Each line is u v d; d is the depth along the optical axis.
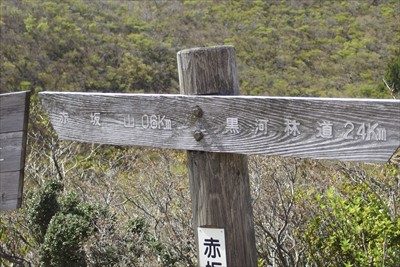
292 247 3.42
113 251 3.59
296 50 27.78
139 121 2.35
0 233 3.90
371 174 3.88
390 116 1.78
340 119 1.88
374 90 23.27
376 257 2.83
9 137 2.55
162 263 3.55
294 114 1.97
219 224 2.27
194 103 2.20
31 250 3.85
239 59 27.02
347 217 3.06
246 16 30.94
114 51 24.05
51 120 2.61
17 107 2.54
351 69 25.81
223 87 2.22
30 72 21.41
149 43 25.36
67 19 25.38
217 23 30.00
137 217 4.04
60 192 4.34
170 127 2.27
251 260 2.27
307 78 25.38
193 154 2.30
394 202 3.21
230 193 2.24
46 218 3.71
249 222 2.27
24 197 4.40
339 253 3.02
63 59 22.61
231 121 2.12
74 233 3.38
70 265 3.41
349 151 1.87
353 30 29.39
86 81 21.97
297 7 31.91
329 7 31.69
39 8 25.56
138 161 6.01
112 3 29.41
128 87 22.44
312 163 4.25
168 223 3.76
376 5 31.50
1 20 23.61
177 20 29.52
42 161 5.69
